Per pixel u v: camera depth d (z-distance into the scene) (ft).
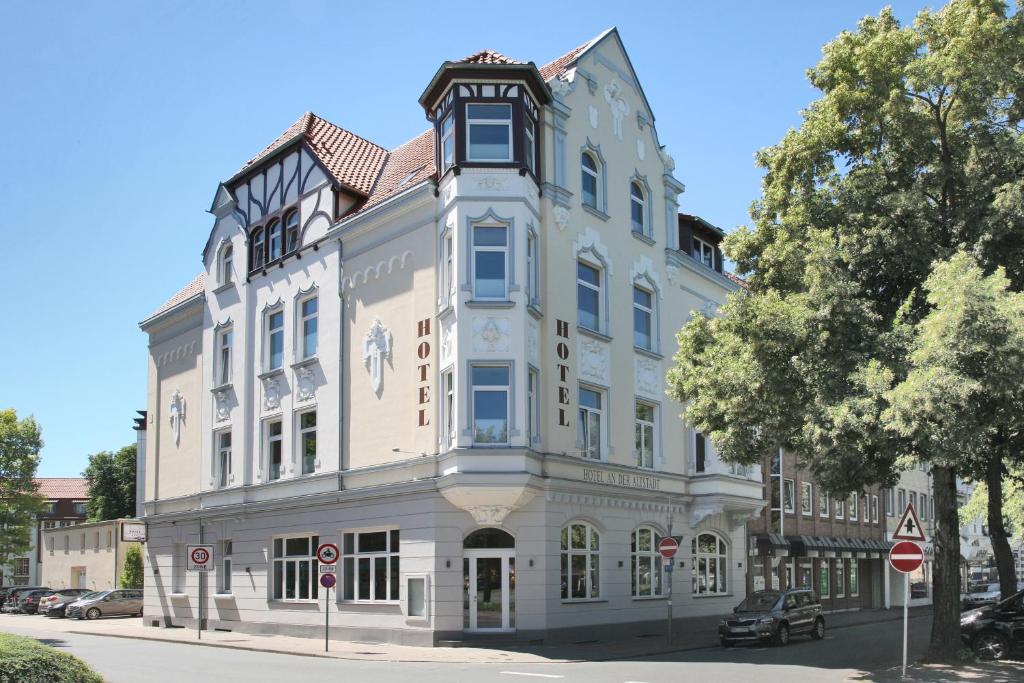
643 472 91.76
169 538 114.93
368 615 82.94
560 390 82.28
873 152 65.57
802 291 63.21
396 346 85.20
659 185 101.65
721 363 64.54
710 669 60.29
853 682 52.75
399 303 85.66
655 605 91.66
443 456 76.95
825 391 56.54
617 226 93.35
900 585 167.43
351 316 91.04
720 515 104.53
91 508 261.03
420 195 83.41
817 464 62.34
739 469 105.40
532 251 81.30
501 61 83.82
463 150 80.02
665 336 99.09
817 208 64.34
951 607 61.62
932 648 62.03
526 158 80.89
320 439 92.32
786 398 60.13
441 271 81.10
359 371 89.04
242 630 98.68
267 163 105.29
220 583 104.17
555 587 78.28
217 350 110.11
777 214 67.46
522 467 75.20
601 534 85.66
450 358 78.02
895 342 55.88
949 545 61.93
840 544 140.36
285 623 92.53
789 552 123.13
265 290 102.99
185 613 109.60
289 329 98.53
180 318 119.55
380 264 88.22
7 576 259.80
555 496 79.25
